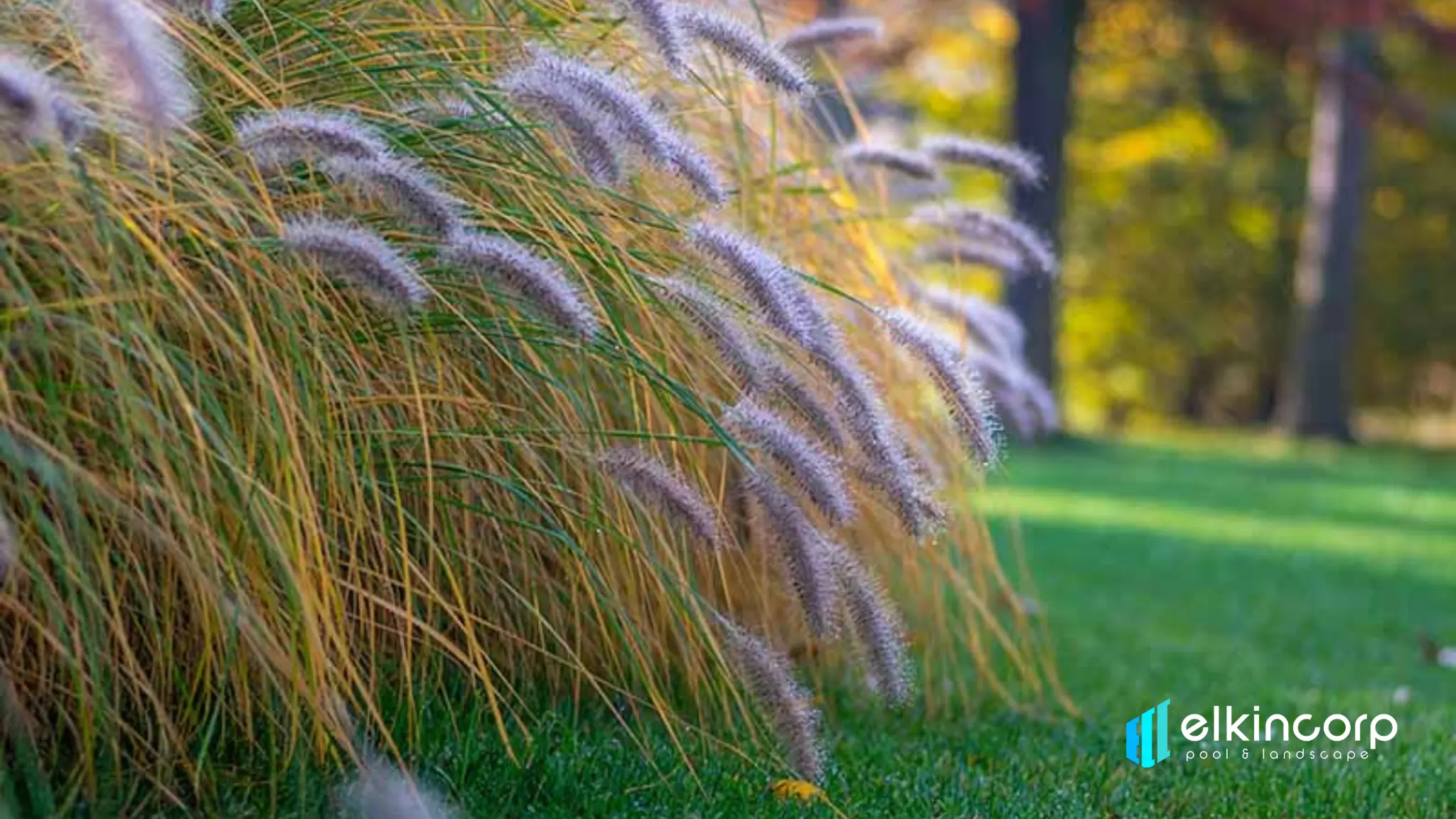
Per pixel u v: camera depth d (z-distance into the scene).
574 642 3.93
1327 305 24.27
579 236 3.51
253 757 3.37
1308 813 4.04
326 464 3.16
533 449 3.64
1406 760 4.64
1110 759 4.53
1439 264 30.58
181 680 3.21
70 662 2.85
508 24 3.83
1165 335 32.22
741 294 3.90
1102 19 25.97
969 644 5.29
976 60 24.28
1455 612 7.98
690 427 4.09
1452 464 22.23
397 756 3.14
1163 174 29.73
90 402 3.01
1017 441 18.89
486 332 3.43
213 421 3.06
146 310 2.95
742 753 3.74
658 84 4.37
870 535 4.65
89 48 2.99
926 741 4.55
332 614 3.30
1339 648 6.77
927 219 5.09
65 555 2.79
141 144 2.95
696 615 3.59
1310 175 29.77
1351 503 14.12
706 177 3.54
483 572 3.61
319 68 3.45
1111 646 6.45
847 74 5.85
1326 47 22.19
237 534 3.03
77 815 3.03
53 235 2.96
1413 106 23.16
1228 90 28.62
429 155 3.50
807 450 3.47
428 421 3.50
